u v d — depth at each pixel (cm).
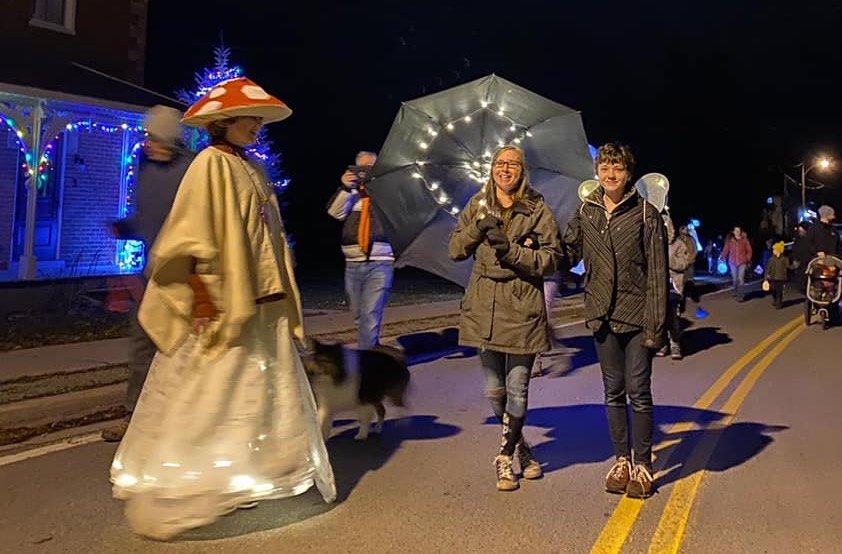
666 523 478
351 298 880
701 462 611
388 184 873
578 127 847
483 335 517
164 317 434
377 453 616
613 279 515
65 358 896
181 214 431
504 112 868
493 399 541
